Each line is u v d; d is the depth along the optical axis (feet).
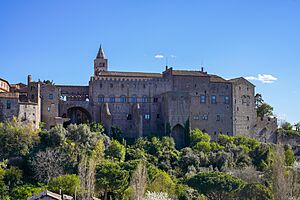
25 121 550.77
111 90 626.64
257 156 561.02
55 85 627.87
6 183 443.73
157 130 629.51
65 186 412.16
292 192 343.05
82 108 621.31
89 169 370.94
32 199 368.48
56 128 520.83
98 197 424.46
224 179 406.62
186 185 422.41
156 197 362.53
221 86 652.07
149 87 635.66
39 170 465.88
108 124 602.44
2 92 572.92
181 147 605.73
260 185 378.32
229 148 569.64
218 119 645.51
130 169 434.71
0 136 498.28
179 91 624.18
